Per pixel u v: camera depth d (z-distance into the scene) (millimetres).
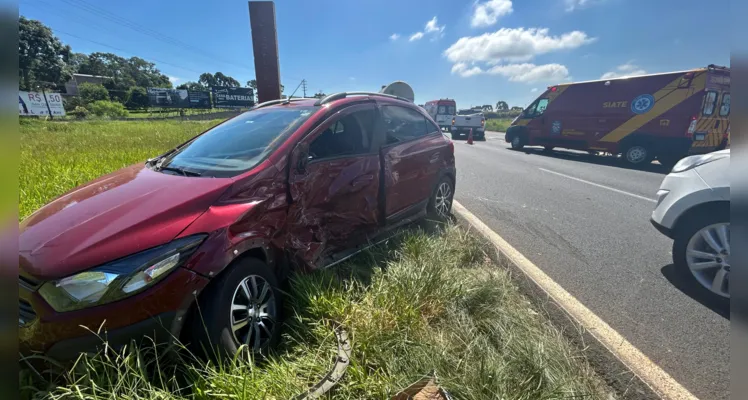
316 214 2811
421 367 2031
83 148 9867
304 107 3215
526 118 14664
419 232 3848
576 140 12648
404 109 4168
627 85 11117
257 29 5957
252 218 2262
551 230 4730
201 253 1942
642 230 4777
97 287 1707
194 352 1961
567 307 2848
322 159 2906
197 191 2195
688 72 9867
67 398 1659
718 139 10242
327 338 2262
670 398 2012
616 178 8789
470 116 22250
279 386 1854
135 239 1839
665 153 10508
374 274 2998
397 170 3680
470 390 1820
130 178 2633
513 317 2508
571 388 1913
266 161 2516
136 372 1764
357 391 1922
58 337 1681
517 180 8305
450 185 4887
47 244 1802
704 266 3070
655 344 2455
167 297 1828
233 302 2068
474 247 3758
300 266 2656
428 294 2684
